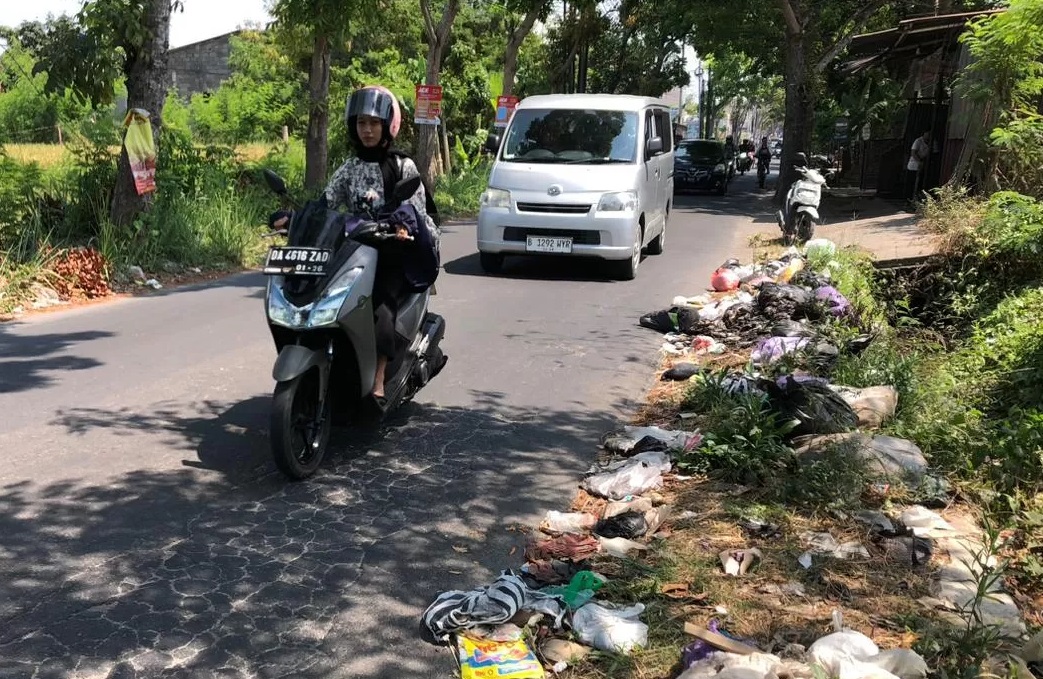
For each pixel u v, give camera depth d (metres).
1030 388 6.13
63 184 12.16
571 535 4.30
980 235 9.44
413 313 5.40
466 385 6.82
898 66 24.61
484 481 5.02
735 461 4.95
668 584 3.76
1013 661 3.09
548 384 6.91
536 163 12.00
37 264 9.69
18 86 19.48
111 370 6.94
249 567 3.95
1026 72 11.52
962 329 8.84
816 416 5.34
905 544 4.11
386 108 5.12
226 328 8.45
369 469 5.14
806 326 7.96
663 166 13.81
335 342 4.95
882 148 26.22
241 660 3.27
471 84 29.44
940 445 5.33
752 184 38.03
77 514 4.42
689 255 14.13
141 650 3.29
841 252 10.56
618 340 8.38
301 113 17.14
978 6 22.44
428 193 5.35
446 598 3.60
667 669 3.20
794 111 23.30
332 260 4.79
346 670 3.23
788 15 23.17
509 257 13.46
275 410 4.65
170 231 11.94
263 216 14.64
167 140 13.58
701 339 8.11
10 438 5.41
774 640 3.35
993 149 11.16
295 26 16.45
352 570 3.96
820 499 4.55
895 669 3.06
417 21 27.62
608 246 11.42
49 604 3.58
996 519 4.50
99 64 11.51
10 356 7.30
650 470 4.97
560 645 3.33
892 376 6.43
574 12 31.81
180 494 4.70
